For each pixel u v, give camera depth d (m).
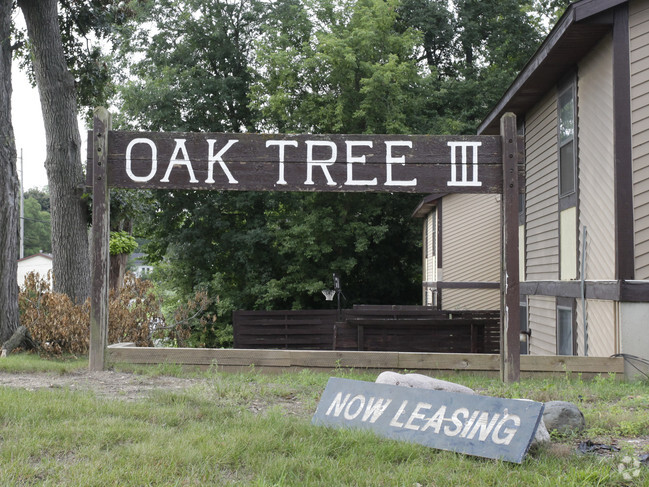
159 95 32.34
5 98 13.20
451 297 23.19
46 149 16.22
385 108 31.64
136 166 8.83
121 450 4.91
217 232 35.16
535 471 4.69
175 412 6.09
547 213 14.13
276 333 23.36
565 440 5.62
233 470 4.67
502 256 8.58
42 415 5.75
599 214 10.87
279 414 6.14
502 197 8.61
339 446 5.20
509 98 14.67
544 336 14.34
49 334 12.68
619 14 9.99
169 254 35.81
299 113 31.70
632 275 9.70
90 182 8.81
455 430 5.27
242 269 34.94
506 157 8.55
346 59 30.16
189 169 8.84
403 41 32.81
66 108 16.20
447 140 8.73
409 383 6.45
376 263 37.47
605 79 10.64
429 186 8.71
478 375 9.01
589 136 11.41
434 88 34.97
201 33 34.84
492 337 14.34
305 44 32.00
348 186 8.76
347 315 19.50
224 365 9.09
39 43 15.92
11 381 7.91
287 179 8.80
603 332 10.41
